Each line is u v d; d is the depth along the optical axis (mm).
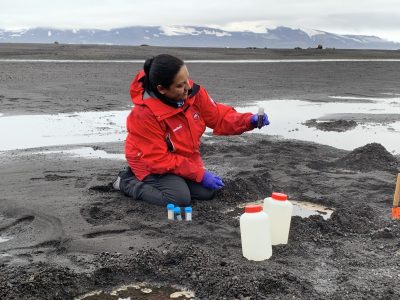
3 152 7000
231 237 3770
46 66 24906
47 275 3066
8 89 15070
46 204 4543
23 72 21109
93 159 6570
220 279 3061
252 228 3322
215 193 4699
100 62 28938
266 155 6648
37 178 5555
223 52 49250
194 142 4582
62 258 3465
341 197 4805
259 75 22359
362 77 22297
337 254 3473
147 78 4320
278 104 12742
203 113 4660
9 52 37875
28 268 3271
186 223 4066
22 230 4016
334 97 14625
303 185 5227
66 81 17891
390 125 9492
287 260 3363
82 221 4109
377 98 14562
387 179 5438
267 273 3131
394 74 24203
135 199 4656
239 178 4988
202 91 4641
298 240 3691
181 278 3141
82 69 23422
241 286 2945
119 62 29109
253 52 51938
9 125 9156
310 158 6539
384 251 3539
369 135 8422
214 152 6859
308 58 41000
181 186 4426
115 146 7434
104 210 4391
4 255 3537
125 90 15414
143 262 3287
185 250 3406
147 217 4215
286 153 6816
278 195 3584
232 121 4641
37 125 9195
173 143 4457
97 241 3688
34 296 2906
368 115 10875
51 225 4062
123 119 10039
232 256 3436
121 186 4820
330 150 7078
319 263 3334
